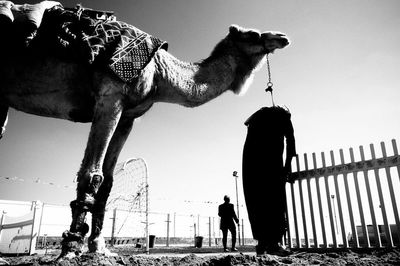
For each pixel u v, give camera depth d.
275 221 5.02
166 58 4.38
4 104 4.12
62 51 3.79
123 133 4.51
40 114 4.27
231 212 10.76
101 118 3.73
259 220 5.07
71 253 3.31
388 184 6.16
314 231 7.18
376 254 5.23
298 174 7.68
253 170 5.27
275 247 4.95
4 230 9.78
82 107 4.12
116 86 3.77
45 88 3.92
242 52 5.05
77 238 3.37
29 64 3.80
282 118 5.34
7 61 3.77
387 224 6.07
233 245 10.61
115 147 4.46
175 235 18.83
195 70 4.61
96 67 3.77
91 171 3.57
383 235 8.69
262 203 5.08
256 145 5.36
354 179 6.66
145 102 4.28
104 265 3.20
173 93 4.38
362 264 3.68
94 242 4.00
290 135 5.30
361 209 6.48
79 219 3.42
